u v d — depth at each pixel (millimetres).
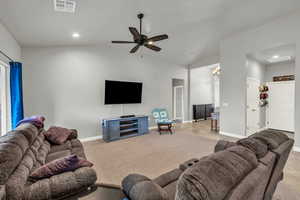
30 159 1556
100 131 4613
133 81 5336
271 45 3592
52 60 3957
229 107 4512
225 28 3938
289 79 5133
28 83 3707
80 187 1233
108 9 2570
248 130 4391
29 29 2881
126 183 1154
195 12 3100
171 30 3895
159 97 6098
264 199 1260
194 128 5809
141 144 3881
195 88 7496
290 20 3281
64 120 4109
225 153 905
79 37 3625
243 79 4184
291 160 2758
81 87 4320
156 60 6004
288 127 5180
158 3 2623
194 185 626
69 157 1384
